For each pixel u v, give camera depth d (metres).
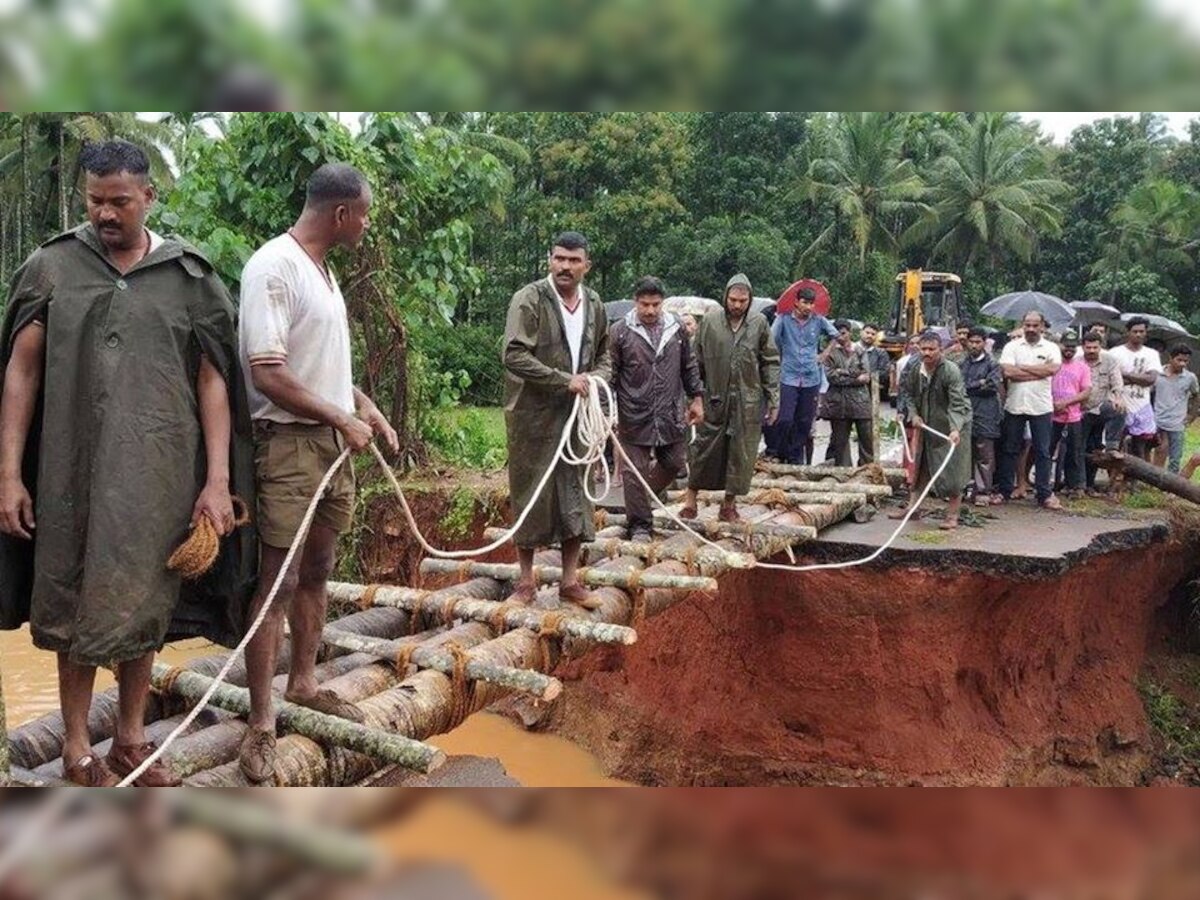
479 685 4.59
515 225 29.72
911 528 8.36
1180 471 11.02
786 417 10.34
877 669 7.85
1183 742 8.84
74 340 2.70
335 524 3.50
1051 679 8.50
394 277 10.47
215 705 3.81
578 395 5.07
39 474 2.71
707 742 8.36
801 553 7.97
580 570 6.07
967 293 41.31
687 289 29.42
